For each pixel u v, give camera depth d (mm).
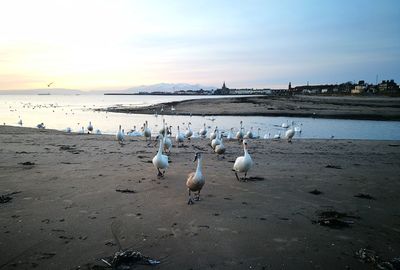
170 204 10016
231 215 9195
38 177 12836
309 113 64375
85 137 27703
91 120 58281
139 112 75875
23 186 11539
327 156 20094
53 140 24797
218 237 7711
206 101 96062
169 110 76375
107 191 11148
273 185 12578
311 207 10078
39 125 38719
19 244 7172
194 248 7137
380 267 6422
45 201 10000
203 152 20859
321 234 8039
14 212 9039
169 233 7891
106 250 6980
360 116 60781
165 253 6898
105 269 6211
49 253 6805
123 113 75062
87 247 7094
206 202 10297
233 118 60688
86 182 12242
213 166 16094
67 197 10422
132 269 6219
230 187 12148
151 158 17906
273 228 8328
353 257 6906
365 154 21250
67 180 12477
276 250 7125
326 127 47125
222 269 6305
